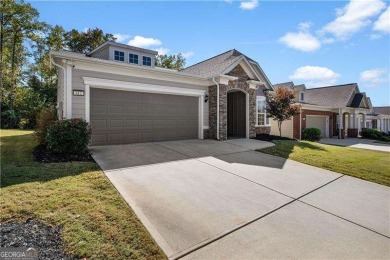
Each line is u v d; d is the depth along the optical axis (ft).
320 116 75.05
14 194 13.17
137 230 10.73
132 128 32.04
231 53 50.29
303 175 22.24
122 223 11.17
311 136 60.75
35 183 14.97
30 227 10.21
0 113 65.92
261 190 17.60
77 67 26.96
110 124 29.99
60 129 22.58
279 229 12.08
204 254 9.63
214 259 9.36
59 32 90.43
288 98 48.80
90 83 27.66
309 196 17.07
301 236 11.51
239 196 16.14
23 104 74.59
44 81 94.22
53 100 83.66
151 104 34.06
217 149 31.37
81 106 27.12
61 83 31.37
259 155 29.50
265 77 53.26
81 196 13.56
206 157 26.50
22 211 11.39
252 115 45.62
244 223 12.42
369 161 30.04
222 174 20.72
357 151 38.96
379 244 11.17
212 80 39.60
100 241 9.66
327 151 35.50
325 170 24.52
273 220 13.04
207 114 41.32
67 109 26.09
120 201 13.48
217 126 39.60
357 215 14.35
